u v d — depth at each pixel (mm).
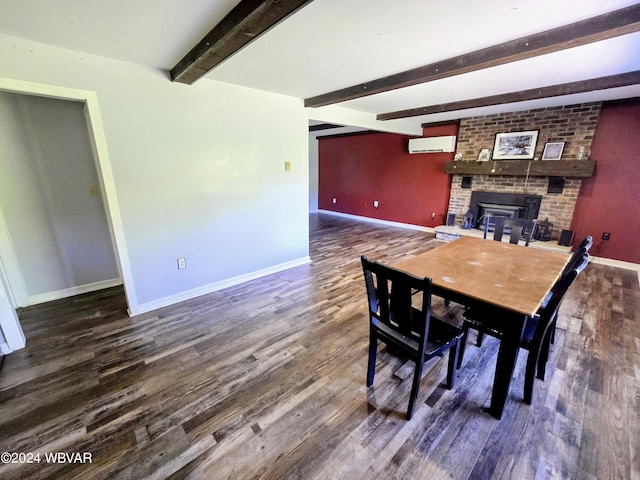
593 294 3145
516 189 4805
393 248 4969
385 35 1812
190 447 1448
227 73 2584
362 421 1602
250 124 3184
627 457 1398
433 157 5887
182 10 1542
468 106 3660
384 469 1346
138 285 2715
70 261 3068
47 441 1478
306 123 3740
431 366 2057
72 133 2879
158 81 2492
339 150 7645
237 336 2396
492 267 1981
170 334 2418
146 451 1426
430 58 2217
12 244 2740
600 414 1640
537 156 4473
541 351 1832
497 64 2090
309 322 2613
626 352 2174
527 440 1488
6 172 2635
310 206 8609
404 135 6273
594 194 4133
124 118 2373
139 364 2053
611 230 4066
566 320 2619
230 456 1404
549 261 2109
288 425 1575
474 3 1465
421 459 1394
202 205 2994
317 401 1737
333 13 1552
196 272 3090
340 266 4098
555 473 1325
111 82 2270
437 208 5977
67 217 2984
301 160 3811
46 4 1468
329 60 2256
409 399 1627
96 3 1463
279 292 3240
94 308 2844
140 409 1674
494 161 4840
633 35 1827
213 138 2930
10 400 1729
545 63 2340
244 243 3443
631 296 3100
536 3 1463
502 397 1577
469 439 1496
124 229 2541
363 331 2475
